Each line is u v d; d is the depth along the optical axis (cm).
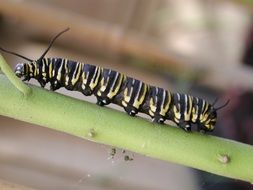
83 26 27
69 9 29
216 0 29
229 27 28
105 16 28
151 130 10
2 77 10
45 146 29
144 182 26
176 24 29
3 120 30
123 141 10
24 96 10
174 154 10
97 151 29
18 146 28
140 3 29
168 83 27
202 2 29
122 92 12
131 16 29
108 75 12
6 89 10
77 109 10
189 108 11
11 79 10
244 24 28
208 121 11
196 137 10
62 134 30
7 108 10
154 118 11
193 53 28
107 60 29
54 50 30
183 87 26
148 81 28
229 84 23
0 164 27
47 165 27
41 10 27
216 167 10
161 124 10
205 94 25
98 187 25
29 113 10
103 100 12
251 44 26
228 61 27
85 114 10
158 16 29
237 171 10
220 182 19
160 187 26
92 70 12
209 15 29
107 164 27
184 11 29
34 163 27
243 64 25
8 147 28
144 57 27
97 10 29
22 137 29
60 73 12
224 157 10
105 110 10
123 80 12
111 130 10
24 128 30
